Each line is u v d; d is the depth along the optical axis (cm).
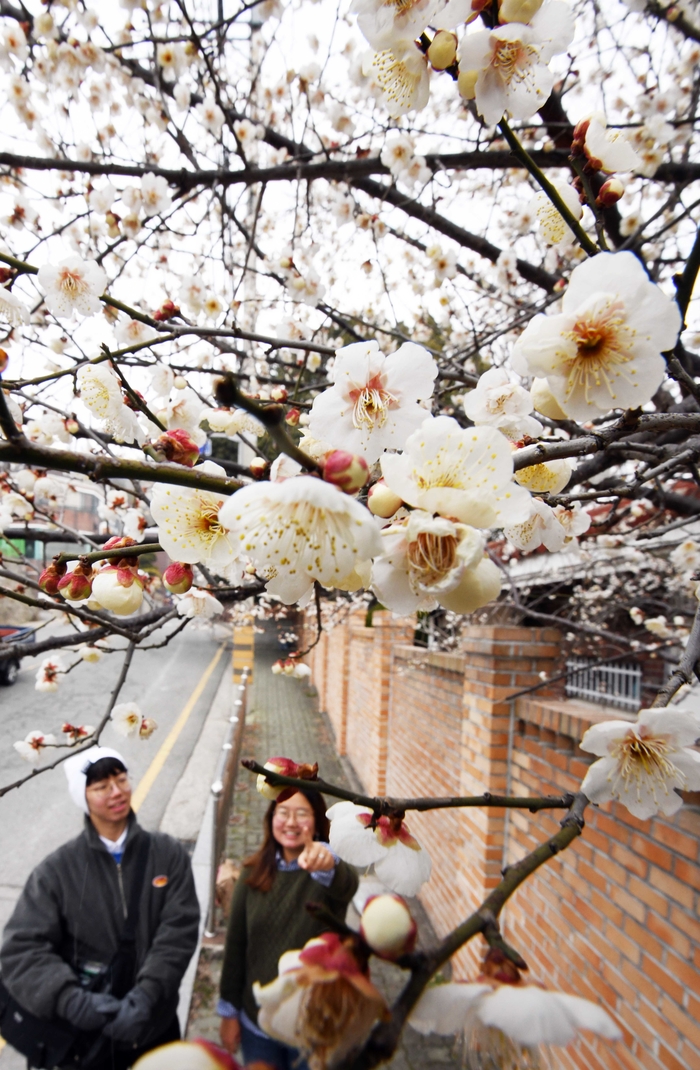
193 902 202
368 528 67
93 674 1031
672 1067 192
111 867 194
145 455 98
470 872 346
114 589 102
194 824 534
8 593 131
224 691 1003
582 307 84
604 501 218
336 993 51
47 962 178
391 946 53
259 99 392
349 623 838
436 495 75
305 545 76
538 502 120
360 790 698
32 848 473
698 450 128
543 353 87
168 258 404
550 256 385
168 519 104
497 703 328
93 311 193
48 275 188
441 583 70
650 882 210
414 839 94
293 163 324
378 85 122
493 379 137
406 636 646
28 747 272
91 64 312
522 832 309
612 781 113
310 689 1144
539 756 298
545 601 588
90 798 196
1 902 398
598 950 236
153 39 290
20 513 300
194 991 304
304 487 65
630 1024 213
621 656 331
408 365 111
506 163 329
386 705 640
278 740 822
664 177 296
